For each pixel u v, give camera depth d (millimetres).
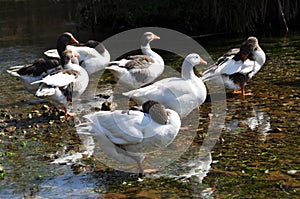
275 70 11914
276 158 6773
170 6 19891
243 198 5715
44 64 10453
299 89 10133
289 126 8016
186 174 6555
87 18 21422
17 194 6172
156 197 5918
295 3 18688
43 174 6773
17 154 7602
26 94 11453
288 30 18078
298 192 5734
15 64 15031
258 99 9688
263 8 18281
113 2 20375
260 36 17406
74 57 10734
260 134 7777
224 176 6367
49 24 23172
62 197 6027
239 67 9664
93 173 6754
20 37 20281
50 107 10203
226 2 18469
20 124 9133
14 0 32562
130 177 6574
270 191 5824
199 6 19406
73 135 8383
